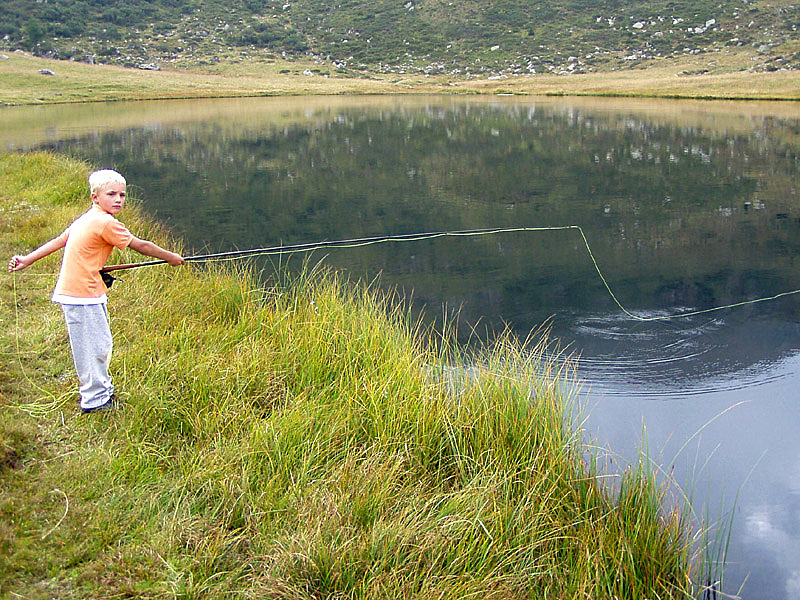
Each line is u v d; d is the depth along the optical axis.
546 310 8.27
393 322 7.01
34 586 3.10
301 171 18.97
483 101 45.09
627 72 59.34
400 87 58.59
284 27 80.44
